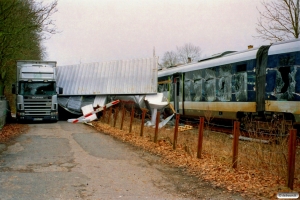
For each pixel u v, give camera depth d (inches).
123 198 219.0
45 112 836.6
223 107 598.2
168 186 249.9
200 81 687.7
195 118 729.6
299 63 439.2
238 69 559.8
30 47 920.3
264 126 460.1
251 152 335.6
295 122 439.2
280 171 268.1
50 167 313.3
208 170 294.7
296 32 688.4
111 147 442.0
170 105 768.3
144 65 860.6
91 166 319.6
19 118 821.2
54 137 550.0
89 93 944.3
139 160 351.3
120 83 889.5
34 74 836.0
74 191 233.9
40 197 218.8
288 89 450.0
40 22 700.7
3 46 855.7
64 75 1005.8
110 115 768.9
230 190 237.0
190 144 415.5
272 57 482.3
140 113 845.8
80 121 861.8
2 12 658.8
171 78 834.8
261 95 498.6
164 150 402.6
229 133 569.6
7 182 256.4
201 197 222.4
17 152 397.4
